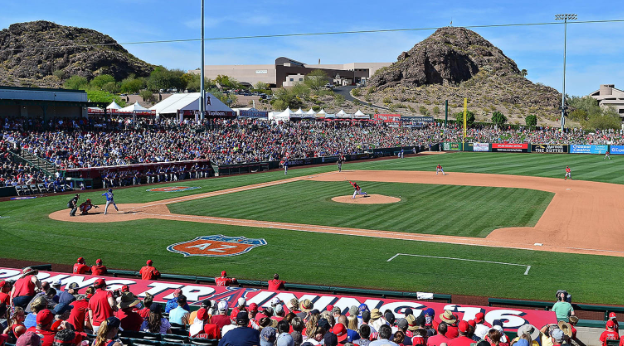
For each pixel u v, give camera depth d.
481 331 11.09
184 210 37.78
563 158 85.88
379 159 88.00
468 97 199.00
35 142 55.94
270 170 69.44
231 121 88.12
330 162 81.25
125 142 63.69
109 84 159.88
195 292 17.17
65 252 25.56
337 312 12.05
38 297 10.70
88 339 11.09
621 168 68.38
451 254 25.30
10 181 46.59
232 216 35.34
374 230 30.86
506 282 20.70
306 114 111.12
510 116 177.00
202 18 77.38
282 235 29.53
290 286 18.41
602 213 36.03
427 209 37.75
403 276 21.61
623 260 24.12
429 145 107.38
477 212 36.47
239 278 21.41
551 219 33.88
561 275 21.67
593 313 17.25
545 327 10.88
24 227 31.45
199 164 62.72
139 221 33.56
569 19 111.44
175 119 85.56
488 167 70.38
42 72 183.00
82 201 42.22
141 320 11.95
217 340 10.50
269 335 8.85
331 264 23.55
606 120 161.88
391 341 8.87
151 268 19.16
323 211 37.12
